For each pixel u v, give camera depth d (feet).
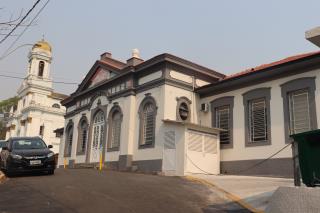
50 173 50.67
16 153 48.19
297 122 54.80
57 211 27.58
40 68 205.46
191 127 61.00
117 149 75.20
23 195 33.73
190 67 70.33
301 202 24.64
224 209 31.09
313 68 53.57
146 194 36.42
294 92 56.08
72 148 96.84
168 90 66.90
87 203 30.83
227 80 64.64
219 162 64.54
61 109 205.57
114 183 43.01
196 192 39.24
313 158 25.91
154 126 67.05
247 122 62.13
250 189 40.09
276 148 56.44
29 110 195.62
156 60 68.64
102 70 87.97
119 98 78.33
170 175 60.13
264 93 60.13
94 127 88.17
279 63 56.75
